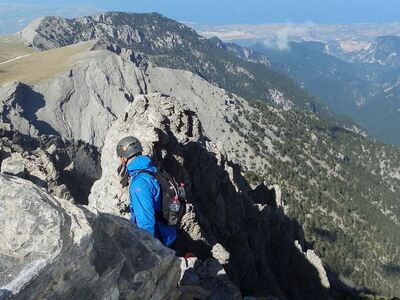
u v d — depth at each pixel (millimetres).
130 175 12070
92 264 8703
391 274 192500
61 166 66125
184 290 17562
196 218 31625
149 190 11625
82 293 8500
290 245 57750
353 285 111875
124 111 37031
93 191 33250
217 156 50719
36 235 7648
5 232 7598
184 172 36062
